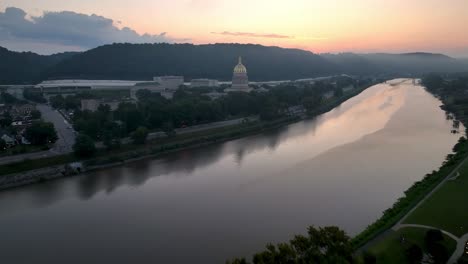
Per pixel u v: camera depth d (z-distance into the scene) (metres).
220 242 101.56
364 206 121.94
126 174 164.12
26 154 174.38
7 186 147.25
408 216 104.06
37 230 111.56
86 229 111.62
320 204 124.31
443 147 194.75
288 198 130.25
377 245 88.88
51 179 157.62
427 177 137.38
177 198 134.00
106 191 143.50
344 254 76.62
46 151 181.62
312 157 181.25
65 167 165.38
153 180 155.25
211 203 128.25
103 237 106.19
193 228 110.12
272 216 116.31
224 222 113.31
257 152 197.25
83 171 167.25
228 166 172.38
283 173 157.50
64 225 114.50
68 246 101.62
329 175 153.12
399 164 165.62
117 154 187.12
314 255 75.31
